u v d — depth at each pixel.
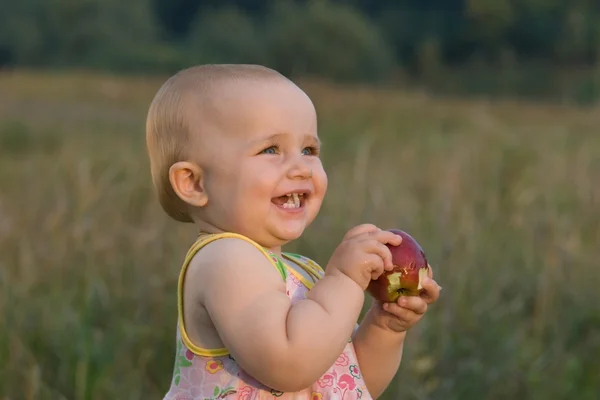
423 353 7.74
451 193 11.63
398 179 13.45
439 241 9.74
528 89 77.19
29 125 24.97
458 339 8.28
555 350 8.44
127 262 9.02
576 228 11.20
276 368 3.69
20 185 13.15
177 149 4.16
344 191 11.06
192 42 116.44
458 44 118.56
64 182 11.83
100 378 7.33
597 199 12.63
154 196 11.17
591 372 8.39
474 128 21.69
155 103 4.32
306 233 9.42
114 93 38.53
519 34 112.19
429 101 30.20
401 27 124.31
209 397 3.95
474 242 10.00
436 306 8.62
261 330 3.69
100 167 13.88
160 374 7.79
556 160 14.63
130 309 8.45
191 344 3.99
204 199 4.10
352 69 84.69
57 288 8.58
